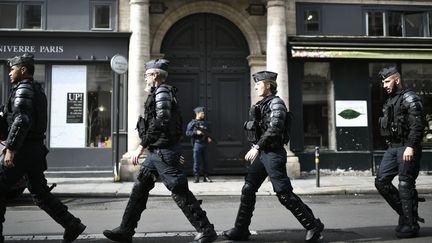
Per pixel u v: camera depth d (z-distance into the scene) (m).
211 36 13.58
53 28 12.70
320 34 13.47
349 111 13.40
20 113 4.15
